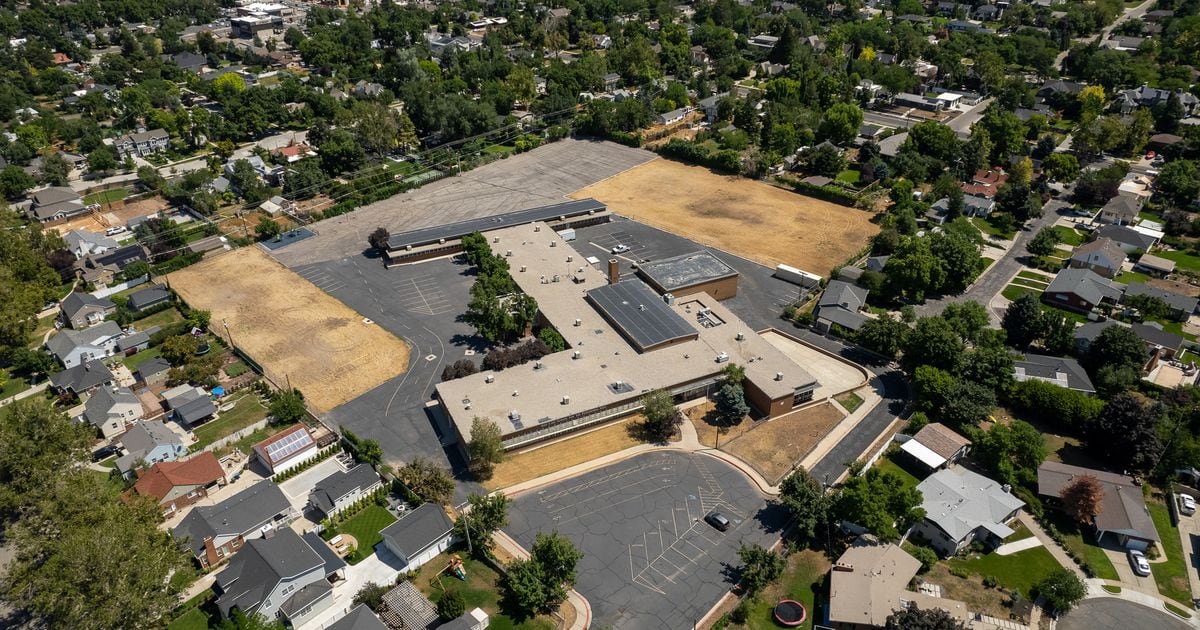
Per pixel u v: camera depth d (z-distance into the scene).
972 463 115.62
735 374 127.38
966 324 139.25
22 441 105.25
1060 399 118.94
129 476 113.50
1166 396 123.06
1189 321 148.00
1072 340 136.00
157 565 88.25
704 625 89.69
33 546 91.25
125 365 142.75
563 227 195.50
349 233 194.75
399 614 88.94
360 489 108.62
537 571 90.69
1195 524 103.12
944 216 192.38
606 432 123.25
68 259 173.00
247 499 104.38
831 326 147.62
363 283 170.12
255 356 144.50
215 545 98.94
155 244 181.75
